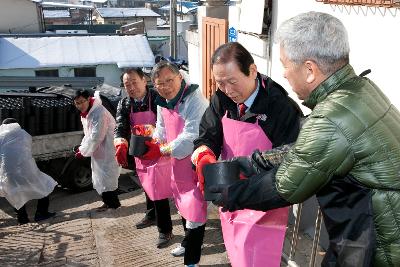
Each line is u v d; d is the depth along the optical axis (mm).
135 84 3895
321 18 1381
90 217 5031
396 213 1308
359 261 1354
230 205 1526
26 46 19078
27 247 4199
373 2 2891
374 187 1330
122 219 4867
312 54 1373
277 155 1713
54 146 6535
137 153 3277
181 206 3281
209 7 7160
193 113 3119
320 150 1332
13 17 24406
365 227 1354
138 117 4016
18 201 5289
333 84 1404
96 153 4953
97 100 4879
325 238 3451
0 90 14094
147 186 3838
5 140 5180
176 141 3100
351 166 1338
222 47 2041
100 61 18844
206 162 2135
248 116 2174
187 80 3289
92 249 4105
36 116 6316
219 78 2043
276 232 2260
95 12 44156
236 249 2326
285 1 4203
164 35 33156
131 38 20438
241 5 5324
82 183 7156
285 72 1485
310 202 3621
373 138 1309
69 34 21609
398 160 1319
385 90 2873
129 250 4035
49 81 14172
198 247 3311
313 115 1391
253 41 5020
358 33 3111
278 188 1420
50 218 5391
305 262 3250
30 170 5281
